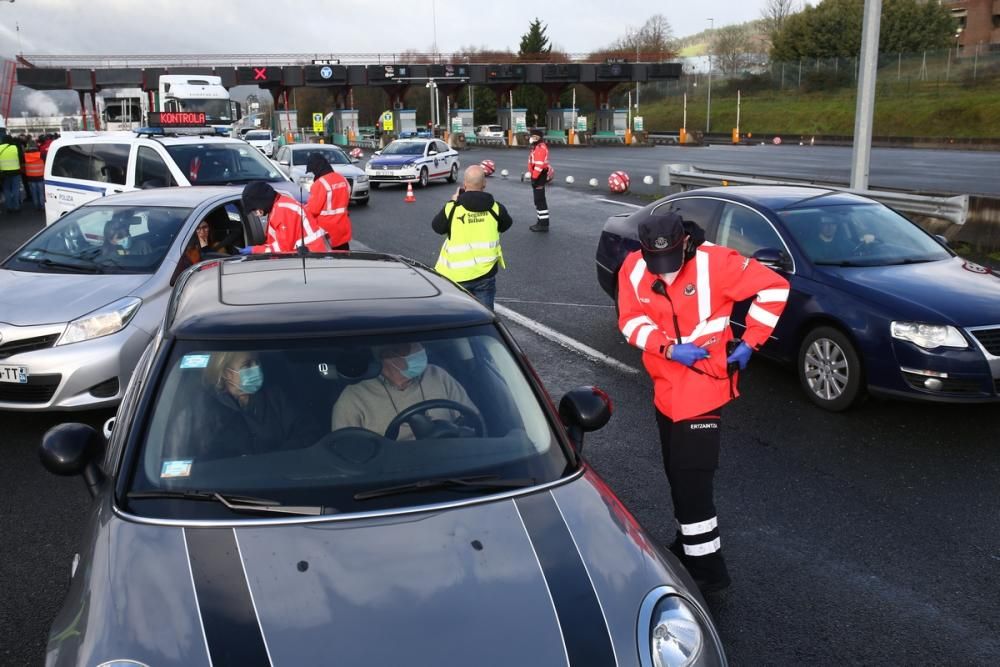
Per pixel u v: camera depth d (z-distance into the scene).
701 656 2.40
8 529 4.79
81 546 2.79
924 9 83.81
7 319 6.02
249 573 2.49
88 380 5.98
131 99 39.56
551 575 2.55
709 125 78.38
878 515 4.99
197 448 2.94
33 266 6.91
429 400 3.16
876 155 40.12
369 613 2.37
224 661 2.22
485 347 3.39
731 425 6.45
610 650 2.34
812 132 65.88
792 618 3.96
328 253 4.43
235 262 4.18
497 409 3.19
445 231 7.32
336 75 62.50
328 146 23.47
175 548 2.58
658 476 5.54
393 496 2.83
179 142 12.25
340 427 3.04
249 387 3.10
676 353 3.85
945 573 4.36
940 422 6.45
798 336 6.89
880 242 7.23
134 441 2.96
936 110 57.28
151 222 7.18
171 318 3.49
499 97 71.81
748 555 4.55
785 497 5.23
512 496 2.88
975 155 39.22
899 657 3.66
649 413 6.70
